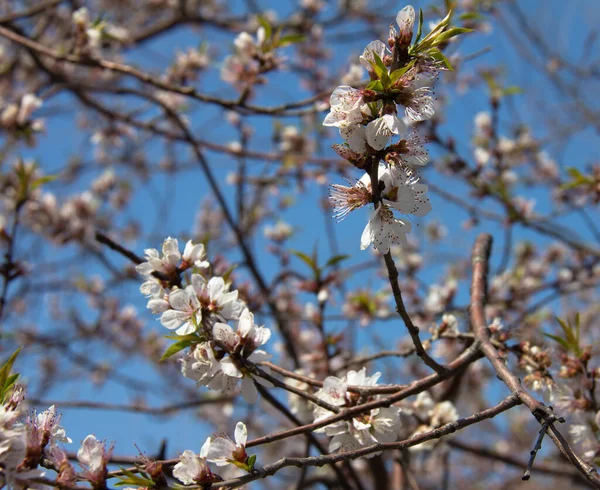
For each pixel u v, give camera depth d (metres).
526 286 1.79
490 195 1.58
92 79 1.92
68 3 1.86
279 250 1.79
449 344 1.17
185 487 0.81
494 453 1.44
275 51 1.16
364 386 0.88
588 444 0.93
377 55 0.81
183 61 1.57
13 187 1.71
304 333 1.62
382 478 1.38
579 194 1.60
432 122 1.58
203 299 0.87
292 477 2.04
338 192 0.86
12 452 0.81
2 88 1.88
